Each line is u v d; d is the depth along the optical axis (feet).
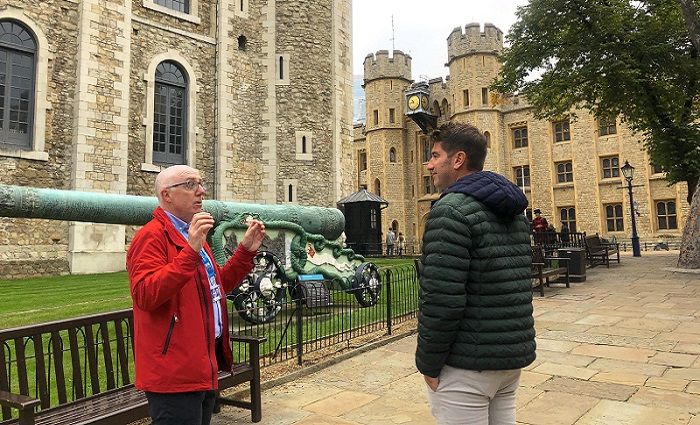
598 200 92.58
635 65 42.78
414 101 110.83
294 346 16.80
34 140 40.60
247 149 54.34
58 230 40.70
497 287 6.14
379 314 23.03
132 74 47.09
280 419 11.16
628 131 90.02
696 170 43.78
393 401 12.27
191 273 6.44
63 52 42.55
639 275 37.27
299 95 55.83
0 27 39.83
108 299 25.29
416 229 114.62
